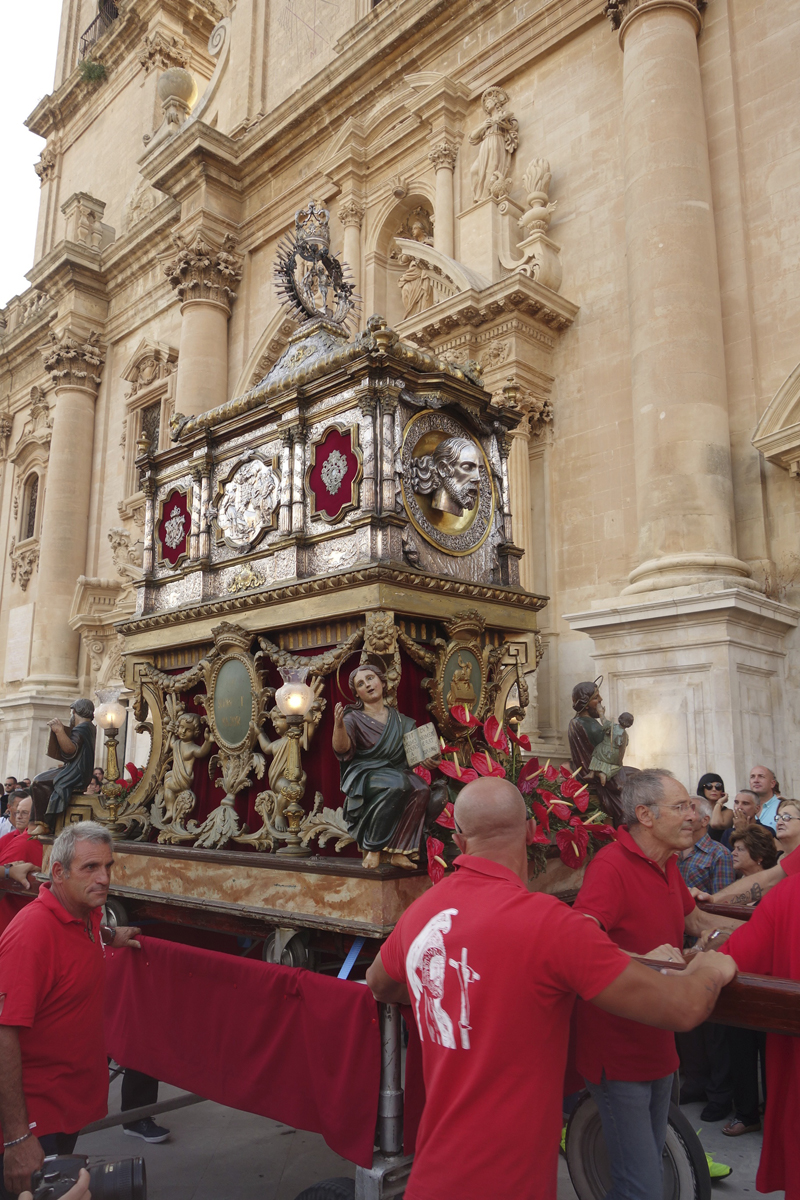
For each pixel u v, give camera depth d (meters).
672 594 8.31
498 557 4.10
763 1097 4.71
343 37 15.00
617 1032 2.50
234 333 16.66
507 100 12.55
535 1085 1.87
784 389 8.69
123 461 19.25
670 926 2.74
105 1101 3.04
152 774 4.49
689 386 8.98
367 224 14.26
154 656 4.73
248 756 3.88
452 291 11.40
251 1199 3.54
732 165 9.83
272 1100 3.00
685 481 8.82
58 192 25.72
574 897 3.50
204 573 4.43
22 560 21.64
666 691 8.23
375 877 2.87
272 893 3.28
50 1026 2.84
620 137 11.09
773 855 4.70
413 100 13.30
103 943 3.74
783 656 8.62
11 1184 2.50
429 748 2.96
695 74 9.88
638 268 9.50
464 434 4.08
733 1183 3.76
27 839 5.31
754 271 9.57
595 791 3.68
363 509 3.59
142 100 22.47
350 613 3.43
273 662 3.89
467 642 3.73
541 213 11.35
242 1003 3.21
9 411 23.92
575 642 10.45
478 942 1.94
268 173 16.31
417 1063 2.71
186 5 22.05
